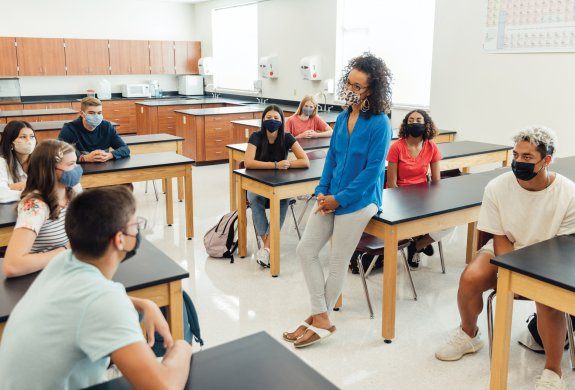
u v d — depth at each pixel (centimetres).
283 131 399
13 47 935
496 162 501
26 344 111
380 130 246
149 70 1077
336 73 754
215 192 617
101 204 116
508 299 206
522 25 506
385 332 279
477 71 555
